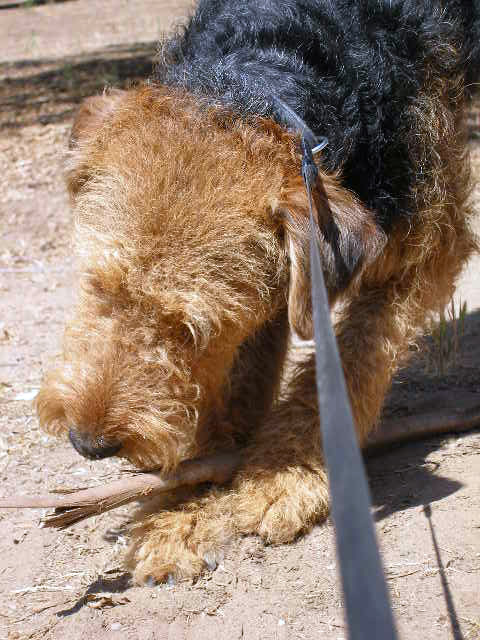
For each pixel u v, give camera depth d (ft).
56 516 2.26
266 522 2.38
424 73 2.64
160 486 2.38
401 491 2.58
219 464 2.49
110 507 2.32
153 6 17.43
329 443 0.91
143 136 2.29
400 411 3.14
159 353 2.12
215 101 2.39
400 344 2.65
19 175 6.68
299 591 2.20
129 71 10.32
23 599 2.27
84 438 2.10
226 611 2.16
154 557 2.31
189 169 2.20
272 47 2.54
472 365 3.48
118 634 2.11
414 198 2.55
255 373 2.75
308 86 2.44
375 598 0.75
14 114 8.72
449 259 2.77
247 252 2.20
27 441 3.09
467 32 2.99
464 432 2.93
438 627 2.02
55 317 4.25
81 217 2.28
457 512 2.42
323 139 2.35
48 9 18.16
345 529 0.80
